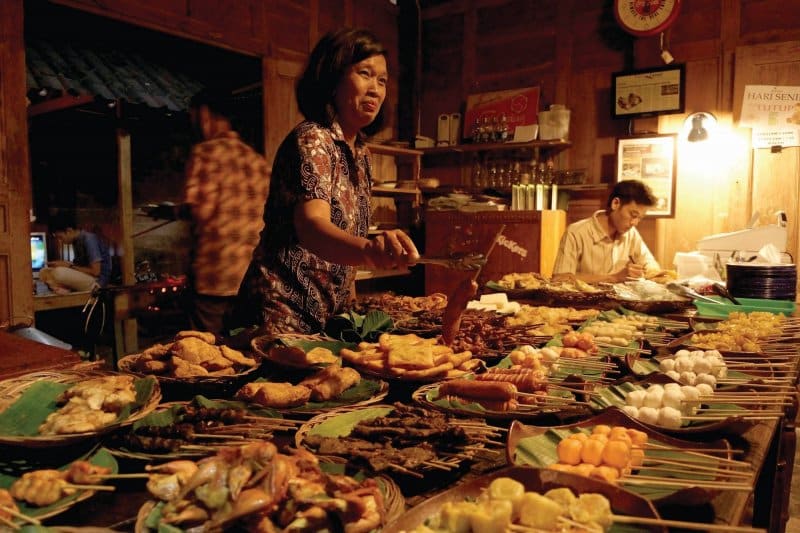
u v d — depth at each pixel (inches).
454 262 64.1
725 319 122.1
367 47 85.4
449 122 302.7
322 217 77.9
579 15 270.2
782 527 103.2
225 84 270.5
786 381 70.7
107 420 52.2
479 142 289.3
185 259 294.2
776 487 94.7
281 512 36.6
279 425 54.5
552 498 38.3
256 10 242.7
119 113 238.5
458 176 307.4
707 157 243.1
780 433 91.9
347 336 94.1
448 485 47.3
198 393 67.4
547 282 157.4
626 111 256.5
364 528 36.4
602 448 44.9
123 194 240.2
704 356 78.3
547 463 47.4
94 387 57.7
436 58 311.7
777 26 228.8
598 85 267.4
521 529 35.9
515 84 289.0
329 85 87.4
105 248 244.1
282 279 93.3
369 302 125.3
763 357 83.6
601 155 268.2
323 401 64.8
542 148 281.3
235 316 99.3
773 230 176.9
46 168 254.8
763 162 233.9
